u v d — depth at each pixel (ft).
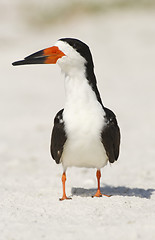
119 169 42.37
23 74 99.81
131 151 48.80
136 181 37.58
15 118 64.39
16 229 23.49
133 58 111.65
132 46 122.42
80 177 39.75
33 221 24.97
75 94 27.35
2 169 42.70
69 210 27.12
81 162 28.76
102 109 27.86
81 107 27.20
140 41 126.21
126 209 26.99
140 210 26.78
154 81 90.38
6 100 76.18
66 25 151.23
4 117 65.10
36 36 142.92
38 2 171.83
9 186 35.94
